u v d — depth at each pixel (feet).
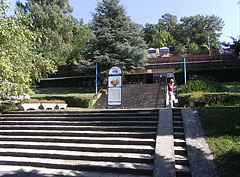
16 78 33.12
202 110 25.94
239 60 91.76
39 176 16.06
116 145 20.42
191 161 15.47
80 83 107.96
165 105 51.42
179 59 102.12
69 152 20.12
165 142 18.63
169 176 13.79
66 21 151.53
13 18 31.81
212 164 14.70
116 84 42.68
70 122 27.66
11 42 32.89
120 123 25.25
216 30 228.22
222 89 50.21
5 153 21.35
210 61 95.96
